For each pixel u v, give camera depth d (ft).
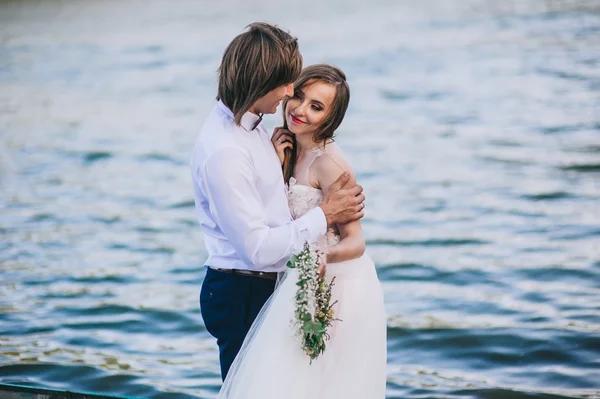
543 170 37.22
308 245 10.60
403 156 41.16
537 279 24.93
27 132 49.47
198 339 21.49
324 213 10.81
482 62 64.85
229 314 11.25
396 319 22.33
